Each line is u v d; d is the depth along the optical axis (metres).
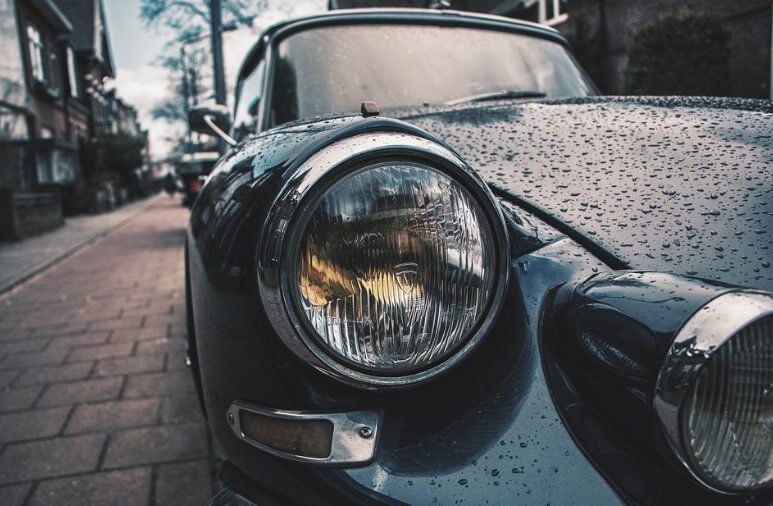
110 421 1.59
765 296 0.43
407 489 0.46
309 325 0.47
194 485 1.26
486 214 0.52
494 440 0.47
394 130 0.52
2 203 6.43
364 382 0.48
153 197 23.55
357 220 0.48
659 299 0.46
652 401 0.44
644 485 0.45
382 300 0.48
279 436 0.51
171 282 3.72
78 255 5.43
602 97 0.92
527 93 1.15
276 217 0.48
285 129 0.68
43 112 12.43
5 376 1.99
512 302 0.53
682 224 0.58
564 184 0.65
